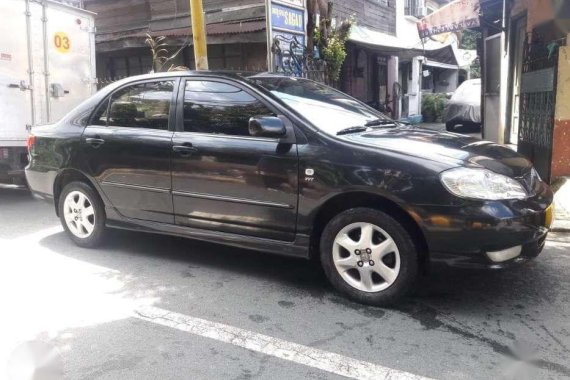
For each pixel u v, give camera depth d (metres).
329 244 4.09
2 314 3.92
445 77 26.27
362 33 14.32
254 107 4.41
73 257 5.22
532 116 8.20
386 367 3.14
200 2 7.46
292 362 3.22
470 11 11.27
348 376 3.06
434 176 3.64
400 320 3.75
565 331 3.56
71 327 3.70
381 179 3.77
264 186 4.23
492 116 11.96
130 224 5.12
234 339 3.52
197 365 3.20
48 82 8.16
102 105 5.30
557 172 7.48
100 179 5.17
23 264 5.02
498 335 3.51
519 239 3.60
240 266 4.92
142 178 4.89
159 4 12.69
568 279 4.45
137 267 4.92
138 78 5.12
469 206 3.55
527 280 4.43
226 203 4.45
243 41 10.35
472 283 4.38
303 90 4.82
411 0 20.92
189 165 4.59
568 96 7.26
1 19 7.43
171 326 3.71
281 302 4.10
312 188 4.02
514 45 10.91
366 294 3.97
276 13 10.49
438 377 3.03
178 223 4.80
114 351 3.37
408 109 20.38
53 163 5.49
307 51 10.60
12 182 7.84
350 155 3.92
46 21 8.08
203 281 4.56
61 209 5.58
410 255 3.78
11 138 7.66
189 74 4.83
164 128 4.83
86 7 13.71
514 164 4.03
